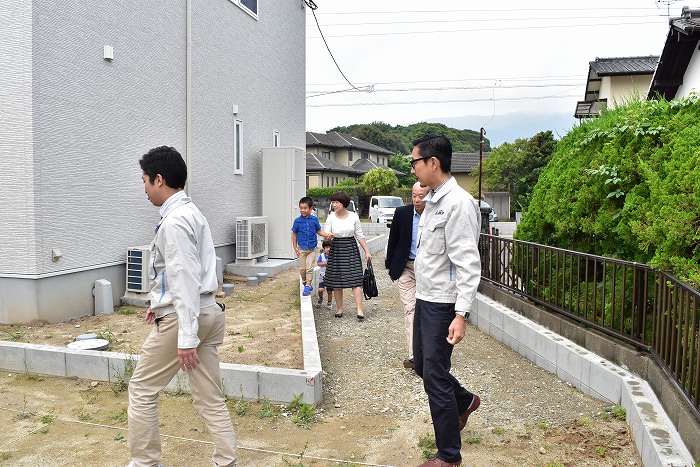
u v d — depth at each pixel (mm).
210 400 3148
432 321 3295
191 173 9500
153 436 3092
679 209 4078
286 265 11469
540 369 5332
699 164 4004
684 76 10938
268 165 11953
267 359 5305
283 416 4215
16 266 6211
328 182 47250
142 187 8094
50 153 6336
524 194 36438
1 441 3760
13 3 6027
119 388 4672
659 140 4949
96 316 6926
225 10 10742
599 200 5461
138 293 7605
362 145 57406
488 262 7598
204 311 3072
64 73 6527
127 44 7742
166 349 3027
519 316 6094
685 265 3865
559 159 6477
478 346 6203
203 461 3537
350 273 7469
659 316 3969
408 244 5281
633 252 5027
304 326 6141
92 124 7039
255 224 11016
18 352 5074
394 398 4652
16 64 6062
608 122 5711
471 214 3195
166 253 2891
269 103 13070
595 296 4867
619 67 20359
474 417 4215
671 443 3145
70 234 6676
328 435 3930
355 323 7344
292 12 14562
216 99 10422
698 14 9195
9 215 6184
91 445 3721
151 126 8375
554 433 3895
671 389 3512
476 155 52875
